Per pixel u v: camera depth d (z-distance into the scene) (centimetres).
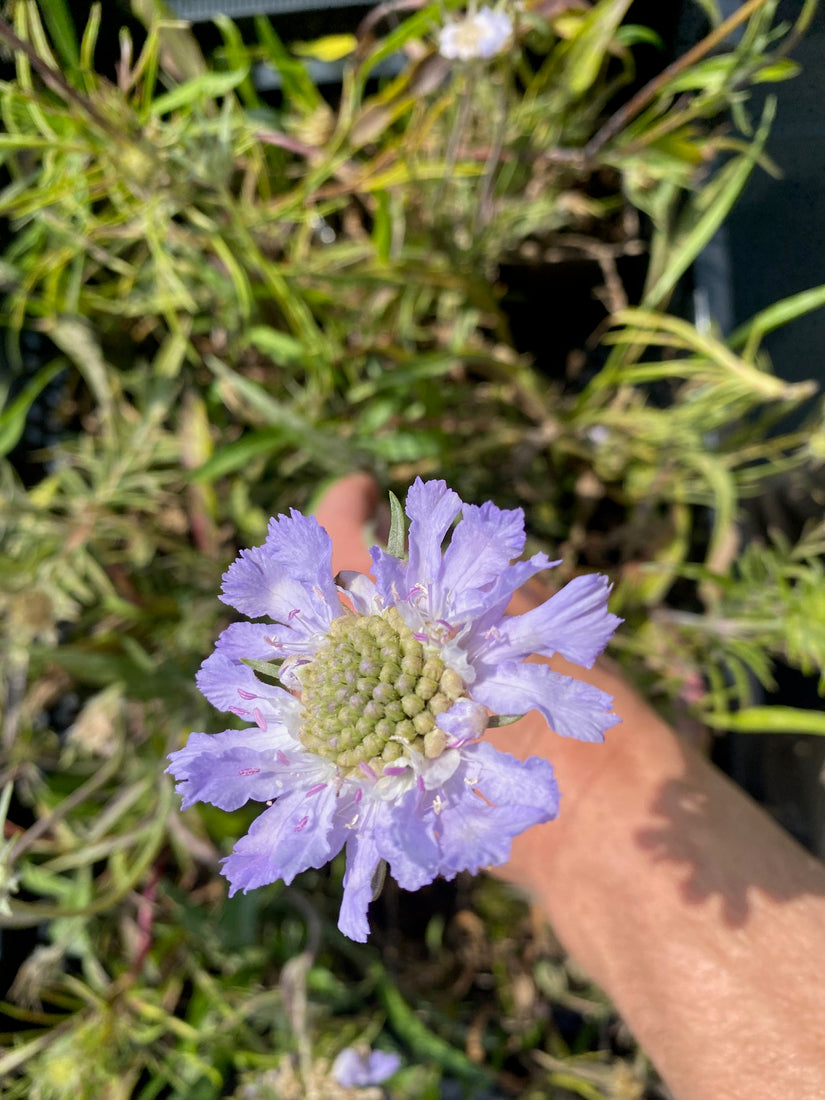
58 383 30
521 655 11
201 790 11
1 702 25
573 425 25
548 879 17
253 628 12
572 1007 28
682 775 16
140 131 18
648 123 24
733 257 25
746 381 21
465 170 23
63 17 18
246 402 27
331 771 12
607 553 28
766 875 15
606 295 29
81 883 23
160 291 24
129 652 24
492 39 19
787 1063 13
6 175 26
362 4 25
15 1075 24
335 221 28
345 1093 22
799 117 22
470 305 26
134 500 25
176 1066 25
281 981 24
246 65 19
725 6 23
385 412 24
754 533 27
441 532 12
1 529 25
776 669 26
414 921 28
